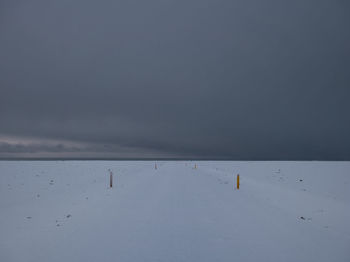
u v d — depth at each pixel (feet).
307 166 115.34
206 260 14.71
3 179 58.54
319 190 53.36
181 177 70.44
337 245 17.84
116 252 15.87
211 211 27.37
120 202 32.42
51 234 19.86
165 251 16.03
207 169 118.42
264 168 119.85
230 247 16.84
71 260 14.76
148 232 19.94
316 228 22.15
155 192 41.22
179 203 31.81
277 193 43.80
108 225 21.91
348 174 79.97
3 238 19.20
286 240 18.57
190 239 18.31
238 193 41.11
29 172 77.46
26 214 27.48
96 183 56.70
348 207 34.65
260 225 22.24
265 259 15.02
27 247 17.10
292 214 27.25
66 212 27.71
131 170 108.06
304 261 14.90
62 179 64.28
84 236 19.08
